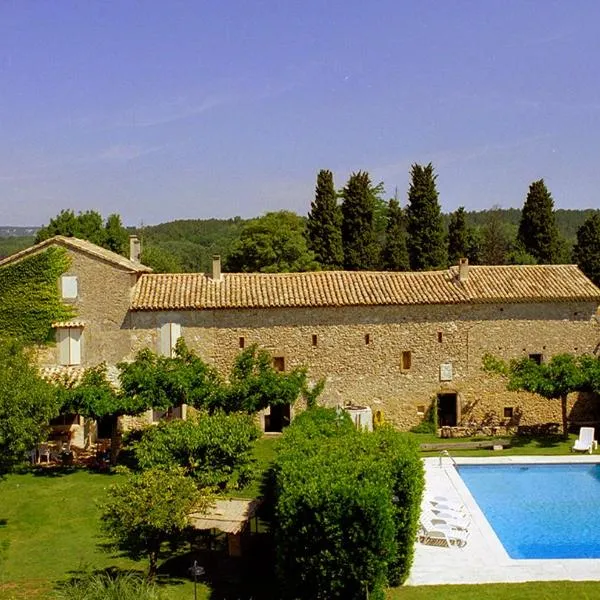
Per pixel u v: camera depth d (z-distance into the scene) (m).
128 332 36.22
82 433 34.91
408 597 18.86
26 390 25.69
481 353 37.62
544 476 30.70
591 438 33.72
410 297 37.19
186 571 20.72
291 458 21.02
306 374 36.25
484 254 78.75
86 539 23.27
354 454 20.92
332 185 66.56
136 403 30.77
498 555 21.84
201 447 22.38
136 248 42.84
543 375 34.66
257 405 31.84
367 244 66.12
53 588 19.47
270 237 65.38
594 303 37.84
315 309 36.81
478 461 31.88
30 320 36.00
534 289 37.97
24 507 26.45
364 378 37.22
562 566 20.95
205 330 36.50
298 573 17.88
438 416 38.34
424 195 65.25
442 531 22.70
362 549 17.28
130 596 16.42
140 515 18.11
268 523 24.38
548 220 64.31
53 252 36.00
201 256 116.50
